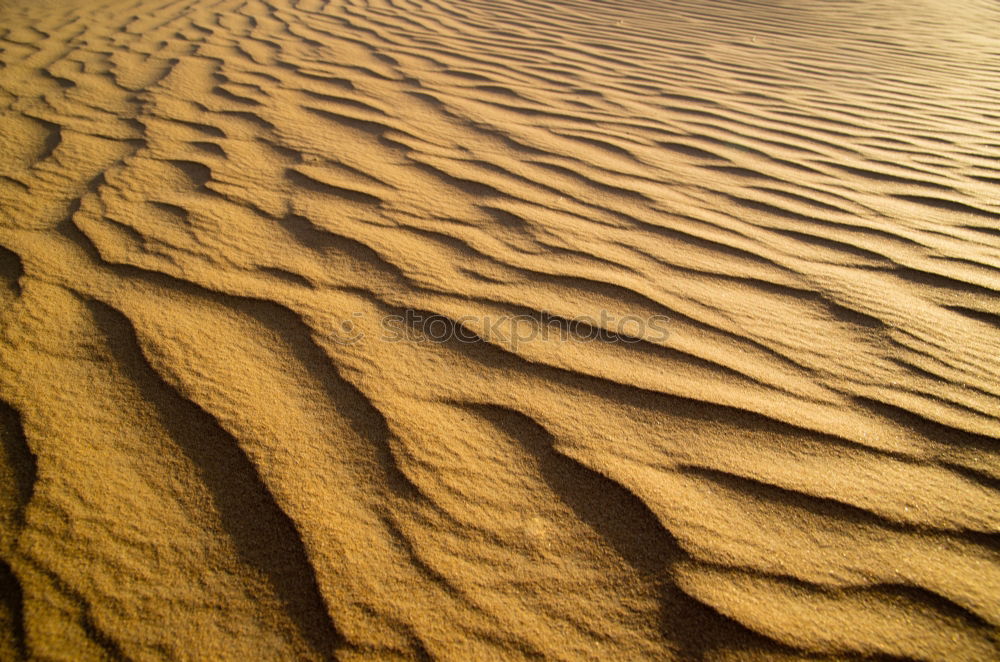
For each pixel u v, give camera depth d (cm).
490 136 281
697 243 202
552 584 99
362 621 92
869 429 130
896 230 217
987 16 621
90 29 419
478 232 199
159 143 247
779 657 92
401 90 334
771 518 111
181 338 142
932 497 116
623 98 348
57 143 242
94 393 126
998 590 101
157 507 105
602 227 208
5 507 103
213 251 176
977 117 336
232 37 412
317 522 105
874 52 476
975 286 183
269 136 262
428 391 134
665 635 93
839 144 296
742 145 291
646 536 107
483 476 116
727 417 132
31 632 87
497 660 89
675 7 604
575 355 147
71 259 168
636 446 124
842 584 101
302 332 147
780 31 535
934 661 92
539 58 416
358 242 187
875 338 159
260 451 117
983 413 136
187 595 94
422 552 102
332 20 473
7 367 130
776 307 171
